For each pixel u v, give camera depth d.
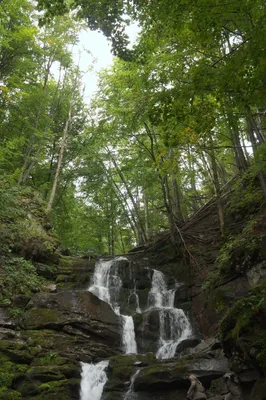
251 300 9.41
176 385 9.83
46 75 22.72
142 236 26.22
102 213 29.80
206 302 14.38
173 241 18.64
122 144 20.89
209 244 17.91
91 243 30.30
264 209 15.72
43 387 9.92
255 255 13.08
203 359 10.34
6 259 14.59
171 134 9.83
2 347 10.61
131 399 9.91
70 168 26.23
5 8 17.55
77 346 11.93
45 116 21.36
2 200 14.59
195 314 14.75
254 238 13.61
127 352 13.02
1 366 10.13
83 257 19.12
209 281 14.86
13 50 18.47
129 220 26.61
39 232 17.52
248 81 6.98
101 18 9.23
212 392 9.27
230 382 9.17
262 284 10.20
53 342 11.67
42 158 23.47
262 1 6.30
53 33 22.72
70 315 12.98
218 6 6.44
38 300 13.18
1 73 18.67
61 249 18.77
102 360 11.70
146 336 13.73
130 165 21.39
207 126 8.59
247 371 8.70
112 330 13.22
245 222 16.56
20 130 21.62
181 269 17.72
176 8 7.08
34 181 25.27
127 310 15.94
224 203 20.02
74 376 10.57
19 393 9.71
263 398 7.86
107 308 14.15
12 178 16.53
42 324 12.32
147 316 14.30
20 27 18.23
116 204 29.03
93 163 26.00
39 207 19.95
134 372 10.58
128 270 17.81
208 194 26.05
